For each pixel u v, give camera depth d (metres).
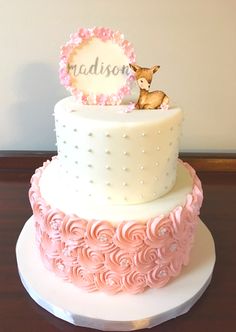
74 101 1.09
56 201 1.03
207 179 1.68
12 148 1.73
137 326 1.00
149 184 1.01
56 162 1.25
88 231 0.96
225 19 1.49
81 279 1.04
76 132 0.96
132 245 0.96
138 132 0.93
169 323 1.03
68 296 1.05
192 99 1.63
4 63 1.56
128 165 0.97
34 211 1.10
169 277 1.08
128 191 1.00
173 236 0.99
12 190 1.58
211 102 1.64
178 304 1.03
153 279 1.04
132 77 1.04
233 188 1.62
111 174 0.98
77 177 1.03
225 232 1.38
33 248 1.24
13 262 1.22
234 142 1.72
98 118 0.96
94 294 1.05
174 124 1.00
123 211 0.99
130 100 1.11
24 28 1.50
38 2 1.46
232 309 1.07
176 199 1.05
